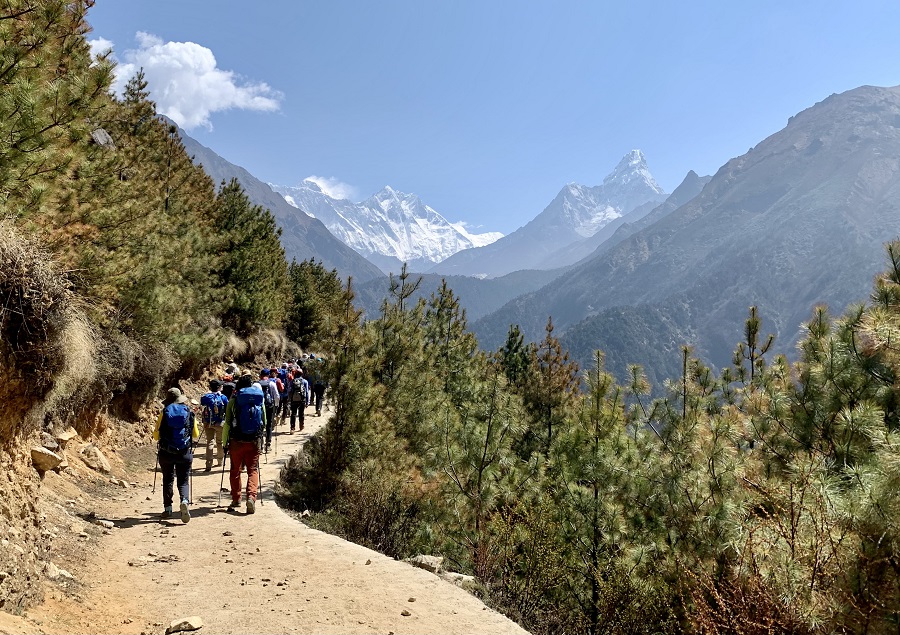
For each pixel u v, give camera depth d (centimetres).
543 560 970
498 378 1287
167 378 1858
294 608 610
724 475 849
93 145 1206
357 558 812
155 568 710
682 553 824
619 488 955
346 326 1380
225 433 1069
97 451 1189
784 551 582
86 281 1116
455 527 1140
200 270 2320
